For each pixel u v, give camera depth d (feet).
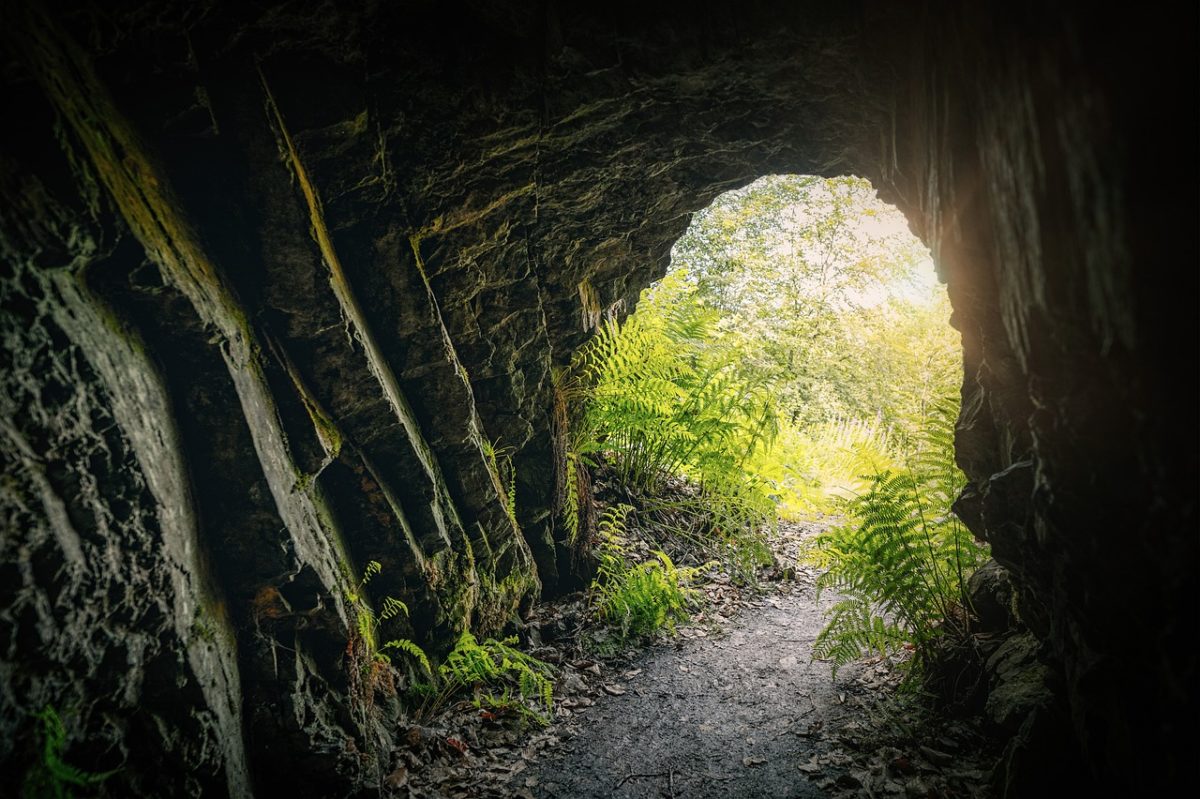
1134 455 5.15
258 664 9.36
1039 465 6.73
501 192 13.48
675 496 23.35
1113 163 4.08
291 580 9.69
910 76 9.86
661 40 10.87
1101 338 4.93
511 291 15.57
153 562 7.63
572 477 18.71
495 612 15.42
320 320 10.89
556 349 18.15
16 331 6.36
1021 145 5.32
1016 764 8.74
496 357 15.85
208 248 9.68
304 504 10.66
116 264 7.68
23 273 6.47
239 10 8.82
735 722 12.85
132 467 7.41
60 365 6.73
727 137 13.73
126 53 8.13
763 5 10.32
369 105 11.03
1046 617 9.62
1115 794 7.15
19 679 6.24
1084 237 4.67
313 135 10.64
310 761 9.62
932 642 12.89
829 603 18.22
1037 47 4.79
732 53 10.91
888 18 9.89
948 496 13.32
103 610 7.04
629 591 16.79
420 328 13.30
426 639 13.29
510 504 16.66
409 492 12.82
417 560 12.76
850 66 11.05
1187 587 5.01
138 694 7.53
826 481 23.40
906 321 29.63
